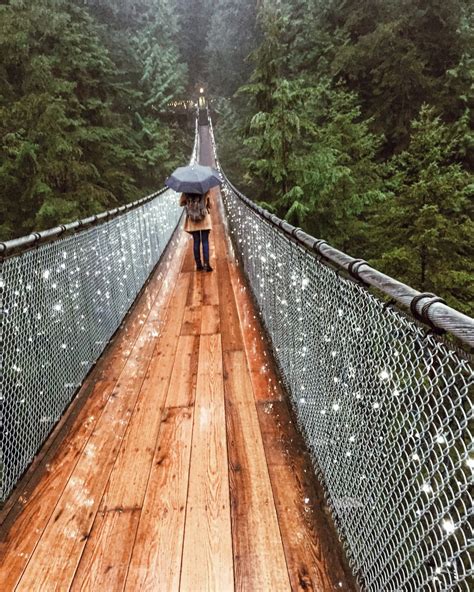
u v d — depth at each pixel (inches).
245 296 192.4
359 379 58.8
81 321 120.6
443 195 246.5
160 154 725.3
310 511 71.5
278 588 58.0
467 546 32.9
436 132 274.1
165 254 302.0
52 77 442.0
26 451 84.0
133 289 194.1
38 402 90.6
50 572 61.0
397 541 47.2
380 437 51.3
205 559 62.5
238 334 149.9
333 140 338.6
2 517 71.5
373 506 53.4
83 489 77.8
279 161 290.0
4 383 77.4
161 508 72.5
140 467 83.3
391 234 265.6
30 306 88.3
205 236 236.7
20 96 442.3
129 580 59.4
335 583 58.8
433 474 39.4
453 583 35.6
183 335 151.9
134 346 144.4
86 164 459.5
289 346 108.2
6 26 399.5
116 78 776.3
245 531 67.4
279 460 84.4
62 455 88.0
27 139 406.3
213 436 92.7
